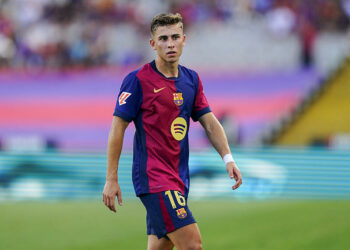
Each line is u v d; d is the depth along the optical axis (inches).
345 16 2185.0
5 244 1001.5
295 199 1690.5
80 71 2311.8
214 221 1217.4
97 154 1918.1
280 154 1840.6
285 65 2183.8
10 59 2352.4
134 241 1010.7
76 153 1914.4
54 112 2241.6
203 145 2033.7
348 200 1635.1
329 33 2176.4
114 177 494.9
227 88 2180.1
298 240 976.9
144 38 2353.6
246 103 2142.0
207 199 1715.1
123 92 509.4
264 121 2095.2
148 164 505.4
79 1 2409.0
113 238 1046.4
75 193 1860.2
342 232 1042.7
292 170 1815.9
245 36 2252.7
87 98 2253.9
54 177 1881.2
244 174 1817.2
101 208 1498.5
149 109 505.7
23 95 2273.6
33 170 1893.5
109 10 2386.8
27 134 2220.7
